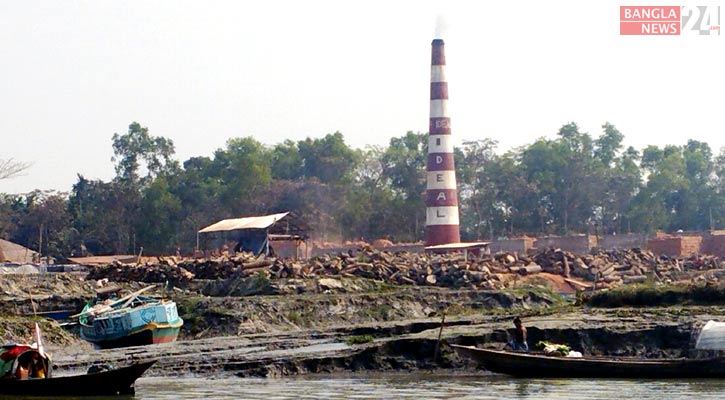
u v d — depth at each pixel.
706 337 81.12
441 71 197.25
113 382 71.56
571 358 78.94
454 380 80.44
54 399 71.00
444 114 196.75
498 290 138.62
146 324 106.88
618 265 163.88
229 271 148.25
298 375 85.94
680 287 108.44
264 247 183.00
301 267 145.00
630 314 100.94
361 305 130.88
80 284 147.00
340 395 73.31
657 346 91.00
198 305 124.94
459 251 187.25
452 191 196.00
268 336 109.31
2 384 71.31
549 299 138.00
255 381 82.12
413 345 89.69
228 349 99.56
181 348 101.19
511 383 77.62
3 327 109.50
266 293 137.50
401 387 76.88
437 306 134.12
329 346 98.12
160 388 78.00
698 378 77.31
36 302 130.00
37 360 73.81
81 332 111.06
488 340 91.06
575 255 167.25
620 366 77.94
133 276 152.38
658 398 69.06
